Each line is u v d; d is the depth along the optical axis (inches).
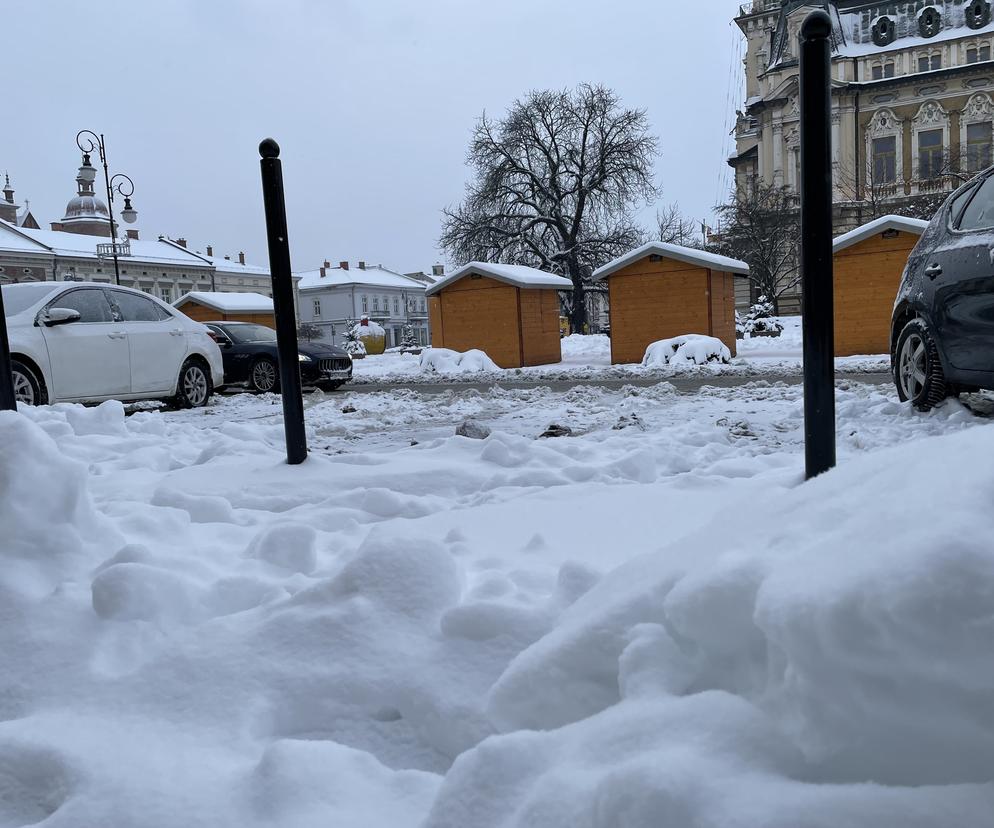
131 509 139.0
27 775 65.3
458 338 873.5
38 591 90.9
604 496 148.3
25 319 384.8
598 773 46.0
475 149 1907.0
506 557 113.1
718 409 335.3
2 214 3230.8
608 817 41.4
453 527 132.1
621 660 56.6
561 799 45.5
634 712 49.8
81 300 412.5
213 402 511.5
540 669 61.6
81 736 69.2
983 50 2271.2
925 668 36.2
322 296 4035.4
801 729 41.1
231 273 3115.2
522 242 1881.2
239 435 281.0
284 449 261.0
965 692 36.2
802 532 51.4
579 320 1908.2
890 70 2379.4
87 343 403.5
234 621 85.7
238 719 72.9
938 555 36.6
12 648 82.2
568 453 218.2
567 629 64.1
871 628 37.1
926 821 35.7
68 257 2578.7
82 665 79.7
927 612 35.6
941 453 50.9
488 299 858.1
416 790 60.1
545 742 52.7
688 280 781.9
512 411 377.1
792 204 2055.9
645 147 1876.2
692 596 51.0
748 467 181.3
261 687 76.7
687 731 45.8
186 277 2967.5
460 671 75.8
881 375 495.2
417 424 345.1
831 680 39.0
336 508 159.5
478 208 1892.2
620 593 65.2
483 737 69.8
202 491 178.5
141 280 2824.8
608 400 415.8
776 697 44.5
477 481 181.8
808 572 43.0
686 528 123.4
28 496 99.3
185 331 467.2
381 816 56.8
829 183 134.4
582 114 1877.5
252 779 60.2
